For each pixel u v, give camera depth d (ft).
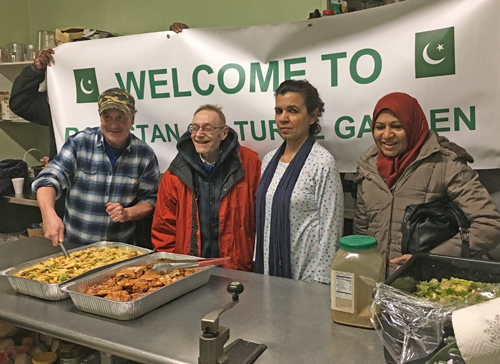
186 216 6.01
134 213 6.54
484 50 5.06
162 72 7.06
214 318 2.88
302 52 6.10
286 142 5.76
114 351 3.49
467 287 3.40
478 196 4.77
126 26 9.41
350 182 6.13
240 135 6.70
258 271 5.65
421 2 5.31
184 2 8.57
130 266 4.93
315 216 5.26
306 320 3.86
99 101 6.54
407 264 3.58
